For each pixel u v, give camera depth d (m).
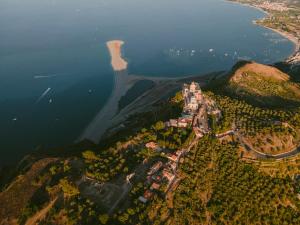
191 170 166.75
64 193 161.00
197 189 159.62
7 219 160.50
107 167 173.00
